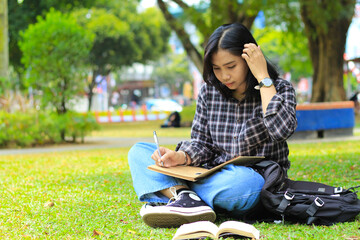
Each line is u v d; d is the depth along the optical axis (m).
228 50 2.69
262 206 2.82
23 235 2.69
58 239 2.57
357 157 6.32
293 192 2.70
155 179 2.85
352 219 2.74
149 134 14.44
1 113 10.93
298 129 10.78
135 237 2.55
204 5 14.23
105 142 11.87
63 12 23.08
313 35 17.30
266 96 2.72
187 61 63.25
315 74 18.02
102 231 2.73
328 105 11.16
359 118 19.36
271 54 33.06
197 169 2.84
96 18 30.06
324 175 4.85
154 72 65.56
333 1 15.00
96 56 32.34
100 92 45.03
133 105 58.72
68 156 8.09
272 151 2.92
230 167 2.75
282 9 13.84
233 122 2.97
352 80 32.06
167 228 2.73
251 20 13.97
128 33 32.25
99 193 4.14
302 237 2.41
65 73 11.32
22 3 21.31
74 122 11.53
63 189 4.42
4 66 11.77
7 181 5.11
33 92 11.45
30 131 10.97
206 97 3.06
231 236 2.45
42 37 11.12
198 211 2.64
